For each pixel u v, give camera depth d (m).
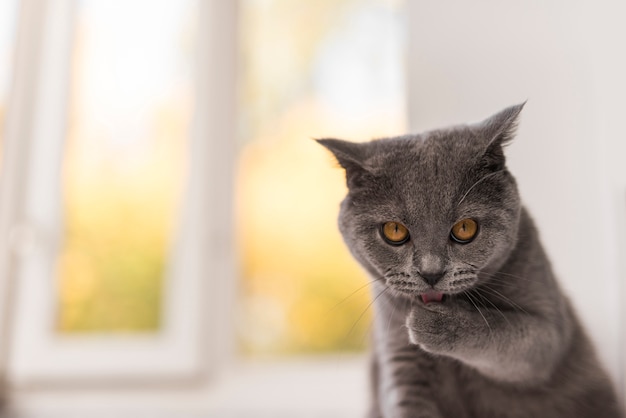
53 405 0.79
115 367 0.81
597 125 0.65
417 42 0.75
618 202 0.62
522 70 0.71
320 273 0.86
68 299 0.84
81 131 0.87
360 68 0.89
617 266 0.62
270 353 0.85
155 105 0.88
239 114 0.88
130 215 0.86
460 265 0.51
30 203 0.83
